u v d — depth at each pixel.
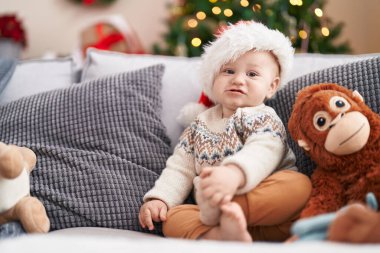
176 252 0.55
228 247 0.57
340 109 0.88
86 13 2.77
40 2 2.75
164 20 2.56
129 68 1.42
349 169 0.89
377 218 0.63
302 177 0.91
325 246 0.55
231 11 1.90
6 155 0.86
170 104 1.33
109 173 1.10
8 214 0.91
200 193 0.85
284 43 1.11
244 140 1.03
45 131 1.18
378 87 1.04
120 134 1.17
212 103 1.24
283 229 0.91
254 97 1.08
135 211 1.07
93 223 1.05
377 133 0.88
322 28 1.86
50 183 1.08
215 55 1.12
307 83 1.14
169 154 1.21
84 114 1.20
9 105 1.27
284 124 1.15
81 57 2.21
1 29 2.44
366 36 2.48
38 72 1.47
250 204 0.87
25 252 0.56
